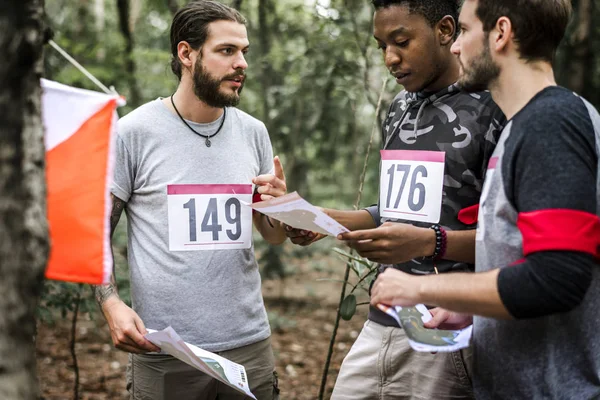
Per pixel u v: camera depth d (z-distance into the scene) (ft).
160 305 8.19
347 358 8.54
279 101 24.50
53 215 5.41
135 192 8.38
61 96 5.57
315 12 18.29
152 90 25.86
